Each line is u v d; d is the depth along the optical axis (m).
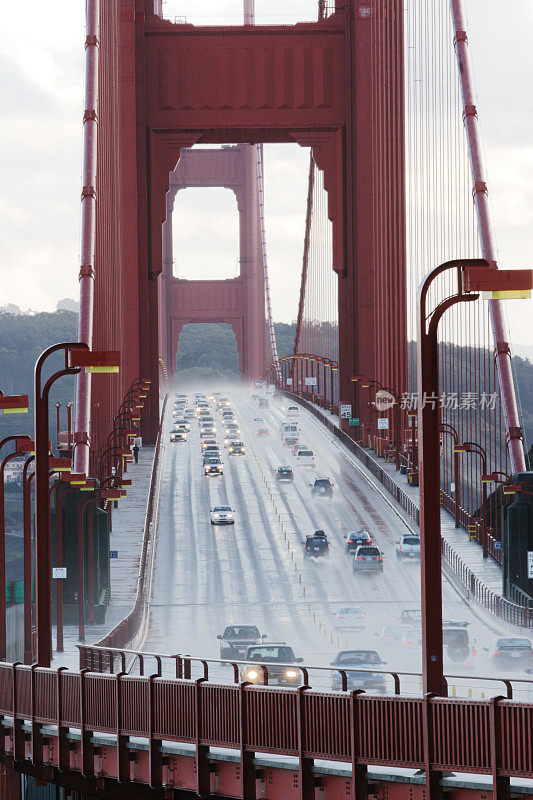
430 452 57.12
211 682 63.47
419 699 53.78
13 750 80.50
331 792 57.97
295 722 58.84
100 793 71.88
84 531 186.12
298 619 177.38
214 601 196.62
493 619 174.50
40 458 83.38
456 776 53.41
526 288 56.12
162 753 66.38
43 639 81.69
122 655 75.50
